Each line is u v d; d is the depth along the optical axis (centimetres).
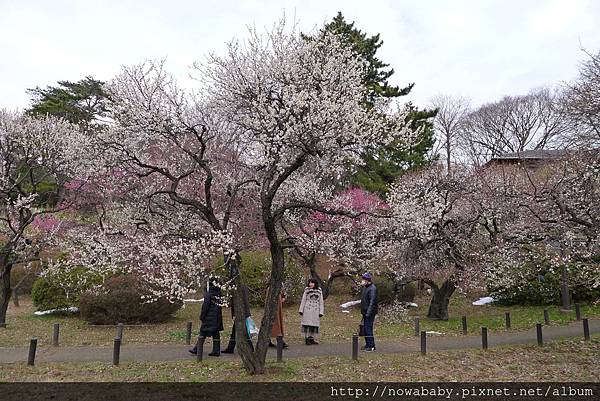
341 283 1959
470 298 1900
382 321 1446
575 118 1166
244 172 1191
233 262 876
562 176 1213
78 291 1405
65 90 2806
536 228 1265
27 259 1348
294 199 1253
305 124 812
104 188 1375
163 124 904
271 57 919
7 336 1145
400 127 984
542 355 981
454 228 1420
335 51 966
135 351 997
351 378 795
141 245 977
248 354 807
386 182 2028
